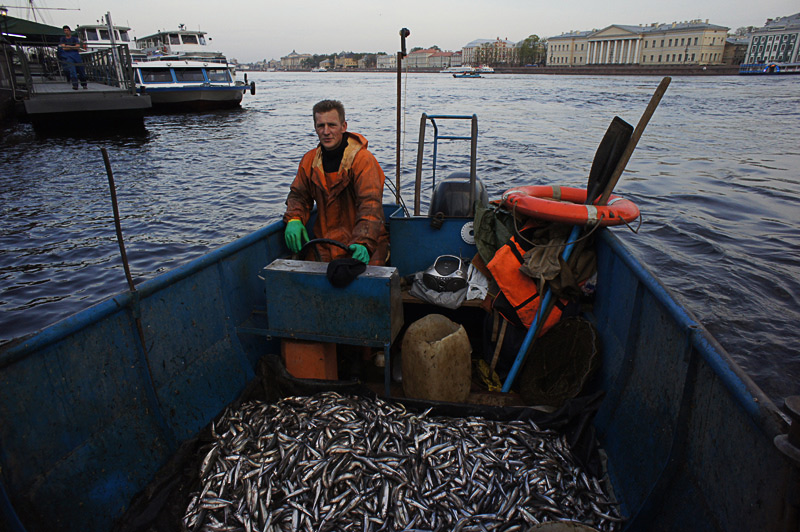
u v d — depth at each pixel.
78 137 21.66
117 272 7.68
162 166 15.71
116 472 2.49
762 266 7.96
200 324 3.22
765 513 1.57
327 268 3.23
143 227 9.77
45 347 2.18
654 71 124.44
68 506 2.22
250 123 28.09
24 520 2.04
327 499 2.59
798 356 5.77
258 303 3.94
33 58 32.94
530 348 3.69
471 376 3.76
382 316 3.19
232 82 33.31
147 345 2.78
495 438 2.99
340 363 3.92
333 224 4.03
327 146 3.72
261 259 3.96
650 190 12.87
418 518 2.51
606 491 2.74
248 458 2.84
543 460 2.83
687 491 2.13
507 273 3.70
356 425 3.04
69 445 2.29
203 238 9.20
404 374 3.53
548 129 24.88
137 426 2.67
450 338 3.35
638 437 2.64
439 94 54.72
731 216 10.60
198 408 3.10
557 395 3.36
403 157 17.22
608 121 28.02
